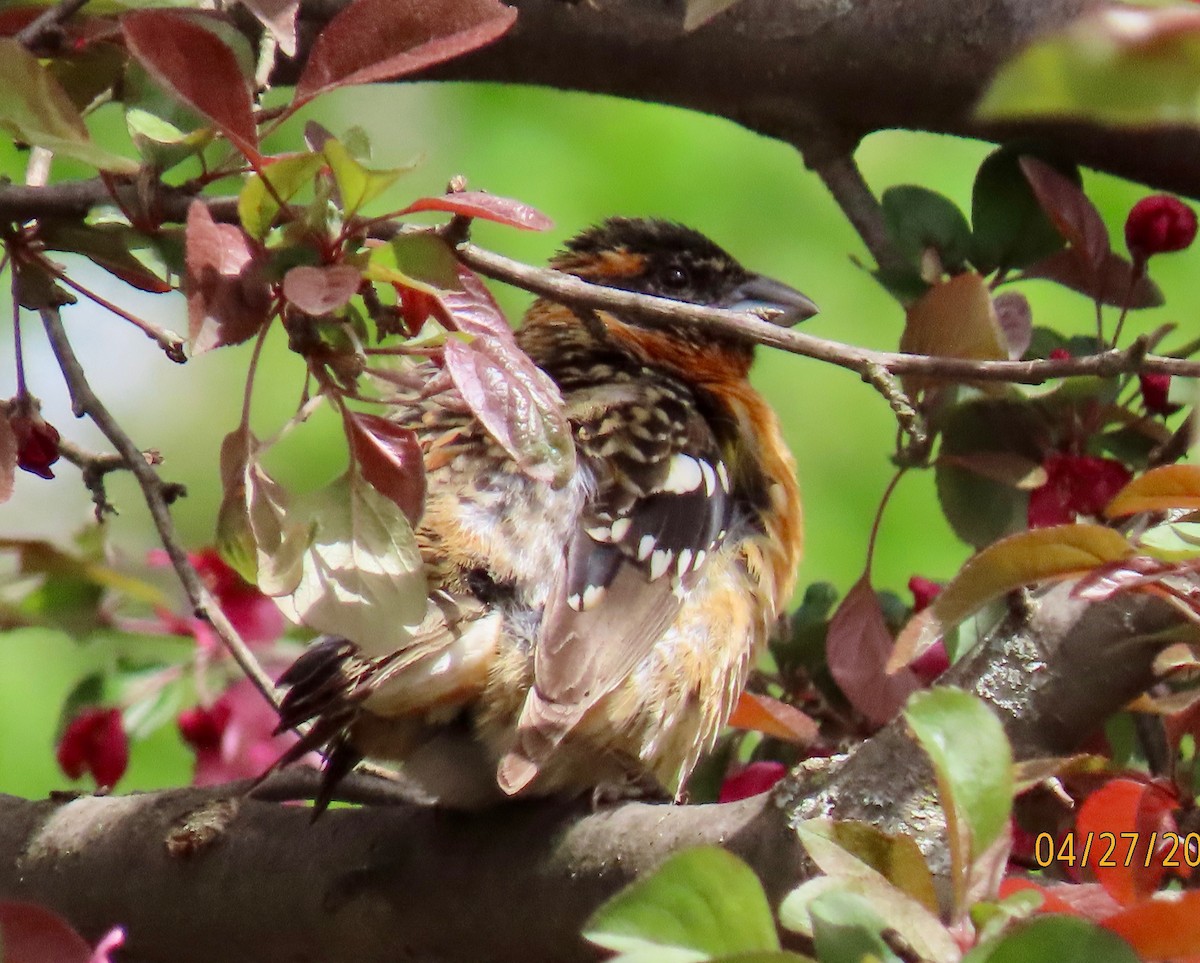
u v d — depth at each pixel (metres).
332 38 5.04
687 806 6.16
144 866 6.73
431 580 6.86
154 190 5.54
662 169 12.94
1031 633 6.14
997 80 2.96
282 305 5.03
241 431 5.08
